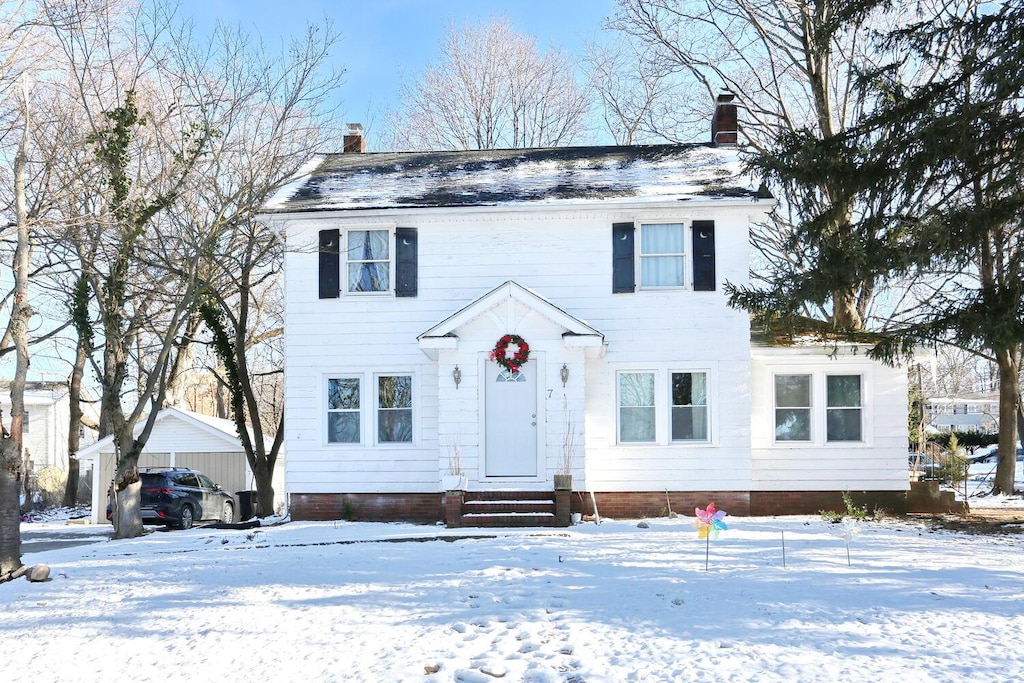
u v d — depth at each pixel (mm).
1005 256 24219
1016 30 16172
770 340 22625
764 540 16359
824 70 30438
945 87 17266
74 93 23312
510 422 21047
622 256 21875
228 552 16781
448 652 8664
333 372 22234
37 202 22938
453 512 19922
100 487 31953
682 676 7609
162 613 11031
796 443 22172
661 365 21719
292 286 22422
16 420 15523
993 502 26422
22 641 9984
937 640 8680
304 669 8344
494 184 23672
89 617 11016
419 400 22062
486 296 20828
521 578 12469
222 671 8406
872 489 22078
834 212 18078
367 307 22281
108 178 22453
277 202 22781
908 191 17312
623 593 11258
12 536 15188
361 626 9914
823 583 11672
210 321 26359
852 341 22453
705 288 21688
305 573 13602
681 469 21562
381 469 22062
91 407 54375
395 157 26609
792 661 7957
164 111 24812
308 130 23797
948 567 13023
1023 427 37344
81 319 22938
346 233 22453
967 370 66250
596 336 20641
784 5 30531
